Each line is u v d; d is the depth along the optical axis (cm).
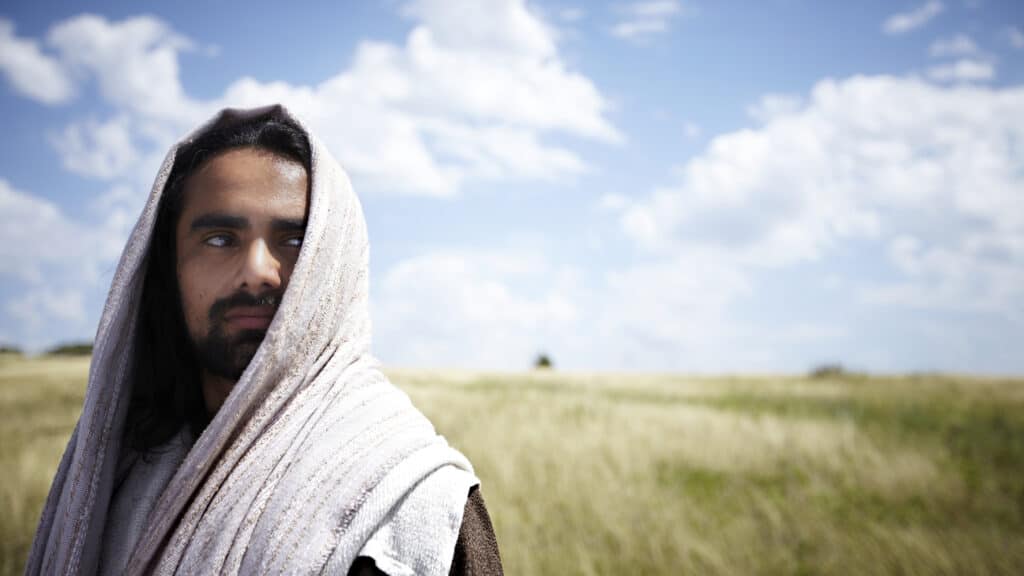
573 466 1074
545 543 711
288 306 93
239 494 90
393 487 87
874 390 2877
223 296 95
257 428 94
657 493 927
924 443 1317
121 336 107
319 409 95
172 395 112
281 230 98
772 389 3103
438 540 84
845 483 997
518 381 3616
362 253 107
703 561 667
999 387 2847
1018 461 1159
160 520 95
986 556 656
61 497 109
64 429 1299
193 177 100
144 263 107
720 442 1317
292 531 85
